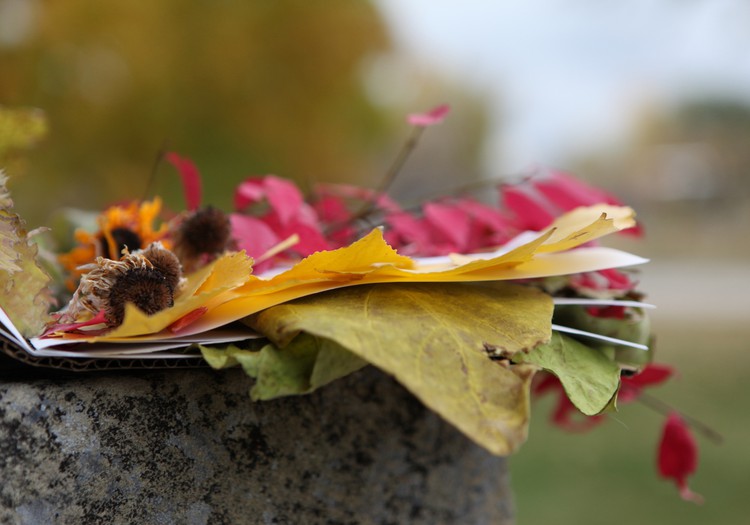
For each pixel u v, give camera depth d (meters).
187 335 0.36
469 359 0.35
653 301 3.42
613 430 1.53
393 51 1.46
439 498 0.45
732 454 1.32
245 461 0.40
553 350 0.38
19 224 0.36
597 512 1.10
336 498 0.42
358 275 0.37
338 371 0.35
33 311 0.36
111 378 0.38
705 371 1.93
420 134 0.54
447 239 0.50
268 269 0.43
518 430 0.33
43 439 0.36
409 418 0.44
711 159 8.87
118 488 0.37
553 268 0.39
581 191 0.49
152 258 0.37
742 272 4.97
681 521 1.06
